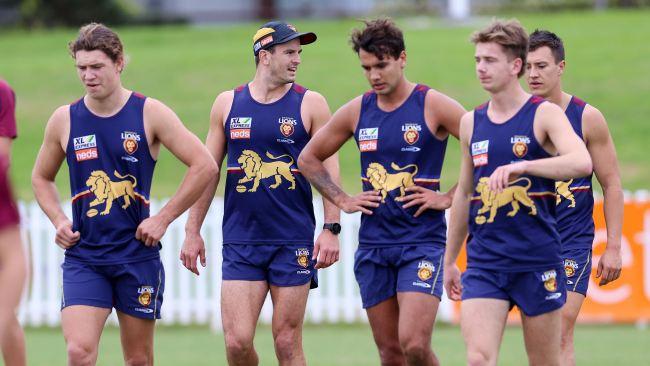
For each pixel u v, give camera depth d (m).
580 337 41.50
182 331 45.81
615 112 76.62
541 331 21.30
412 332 23.67
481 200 21.38
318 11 154.62
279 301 25.47
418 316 23.70
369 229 24.47
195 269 26.02
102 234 23.27
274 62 25.34
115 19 144.38
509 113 21.17
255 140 25.47
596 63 89.06
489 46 20.88
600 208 41.44
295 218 25.53
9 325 21.97
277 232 25.42
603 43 96.81
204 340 42.44
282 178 25.42
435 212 24.22
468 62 91.44
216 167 23.86
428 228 24.11
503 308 21.20
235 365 25.59
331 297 46.81
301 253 25.55
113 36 22.86
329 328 45.81
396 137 24.03
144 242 23.31
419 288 23.77
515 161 20.98
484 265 21.27
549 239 21.22
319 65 93.56
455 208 22.20
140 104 23.39
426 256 23.92
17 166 72.12
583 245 25.62
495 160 21.14
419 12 132.75
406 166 24.05
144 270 23.47
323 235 25.41
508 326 45.53
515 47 20.86
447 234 23.14
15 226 15.41
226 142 26.28
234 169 25.67
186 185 23.47
